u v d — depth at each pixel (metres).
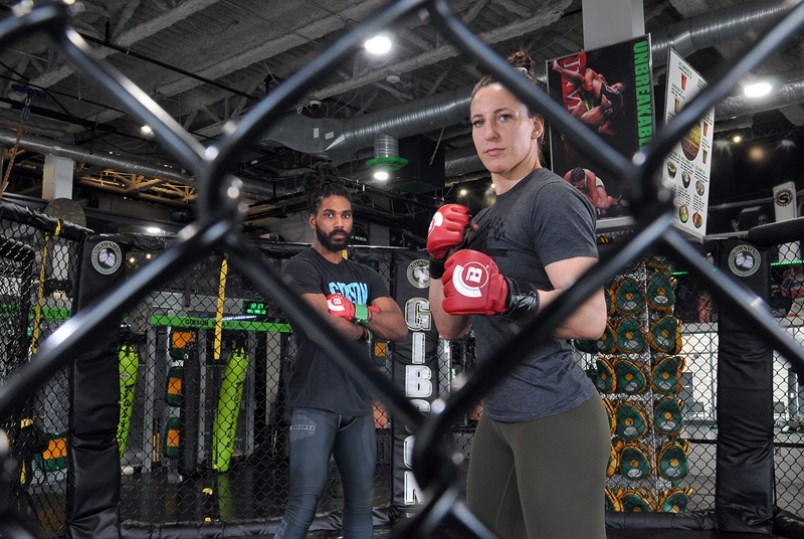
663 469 4.11
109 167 9.38
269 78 8.56
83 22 6.67
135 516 4.15
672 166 3.41
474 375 0.43
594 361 4.88
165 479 5.45
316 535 3.59
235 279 5.46
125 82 0.41
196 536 3.48
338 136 8.69
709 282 0.47
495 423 1.46
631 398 4.27
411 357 3.94
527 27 6.61
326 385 2.28
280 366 6.02
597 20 4.30
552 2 6.38
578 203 1.37
